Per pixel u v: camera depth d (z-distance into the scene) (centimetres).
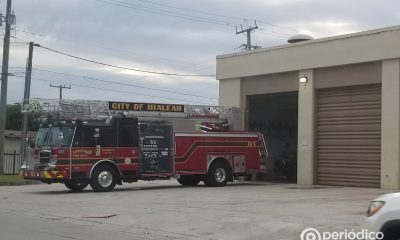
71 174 2045
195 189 2245
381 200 652
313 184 2536
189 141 2384
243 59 2867
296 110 3116
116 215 1390
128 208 1519
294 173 2978
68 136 2056
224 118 2705
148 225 1240
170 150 2334
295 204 1553
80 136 2075
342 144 2433
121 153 2173
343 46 2397
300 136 2588
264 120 2975
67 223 1275
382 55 2242
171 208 1494
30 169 2117
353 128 2391
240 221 1220
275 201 1655
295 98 2917
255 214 1323
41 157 2061
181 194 1962
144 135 2262
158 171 2288
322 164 2520
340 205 1514
